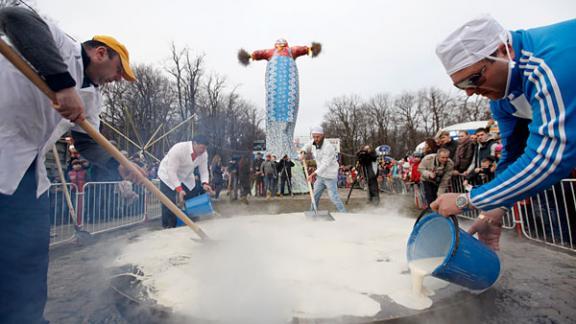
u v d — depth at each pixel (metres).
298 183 11.95
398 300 1.58
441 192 5.38
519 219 3.97
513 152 1.88
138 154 7.77
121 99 27.08
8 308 1.31
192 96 28.83
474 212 5.46
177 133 24.66
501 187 1.29
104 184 4.88
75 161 5.21
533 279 2.23
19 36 1.16
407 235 3.06
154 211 6.70
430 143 5.93
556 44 1.18
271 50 10.91
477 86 1.43
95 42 1.54
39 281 1.40
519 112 1.58
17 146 1.31
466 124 10.30
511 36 1.34
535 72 1.21
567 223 3.37
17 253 1.31
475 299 1.68
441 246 1.87
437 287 1.75
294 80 10.77
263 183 11.91
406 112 43.62
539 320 1.65
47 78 1.23
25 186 1.35
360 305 1.52
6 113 1.28
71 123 1.58
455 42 1.40
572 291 2.01
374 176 7.50
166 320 1.49
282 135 10.92
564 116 1.10
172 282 1.85
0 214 1.28
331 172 4.97
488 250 1.68
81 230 3.29
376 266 2.09
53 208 4.19
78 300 2.00
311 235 3.08
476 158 5.38
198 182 4.98
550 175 1.16
